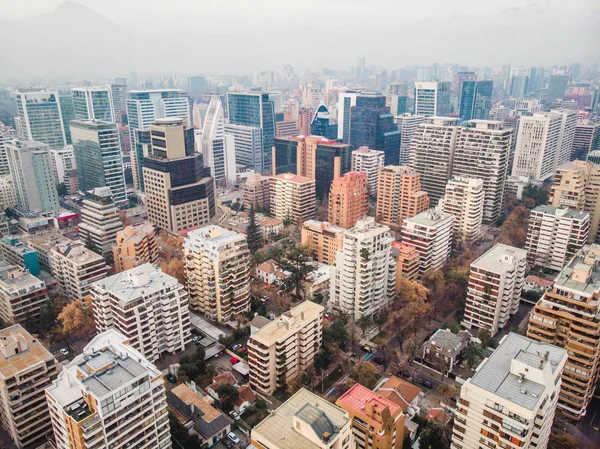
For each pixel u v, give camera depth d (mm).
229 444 157625
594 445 155375
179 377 182375
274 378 181625
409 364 196375
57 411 126688
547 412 123375
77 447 122875
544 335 171875
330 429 115562
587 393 163500
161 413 137500
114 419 124562
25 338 166250
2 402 155125
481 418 124125
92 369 131125
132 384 126562
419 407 170500
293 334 182375
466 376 186875
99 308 196250
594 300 165000
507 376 125500
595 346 158500
